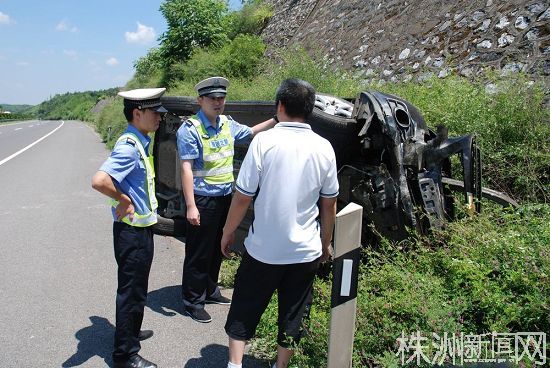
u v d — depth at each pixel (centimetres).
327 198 244
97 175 263
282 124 238
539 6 639
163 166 536
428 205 352
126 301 286
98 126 3180
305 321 261
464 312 290
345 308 231
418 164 356
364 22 1049
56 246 552
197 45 1659
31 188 923
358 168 378
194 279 362
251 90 963
